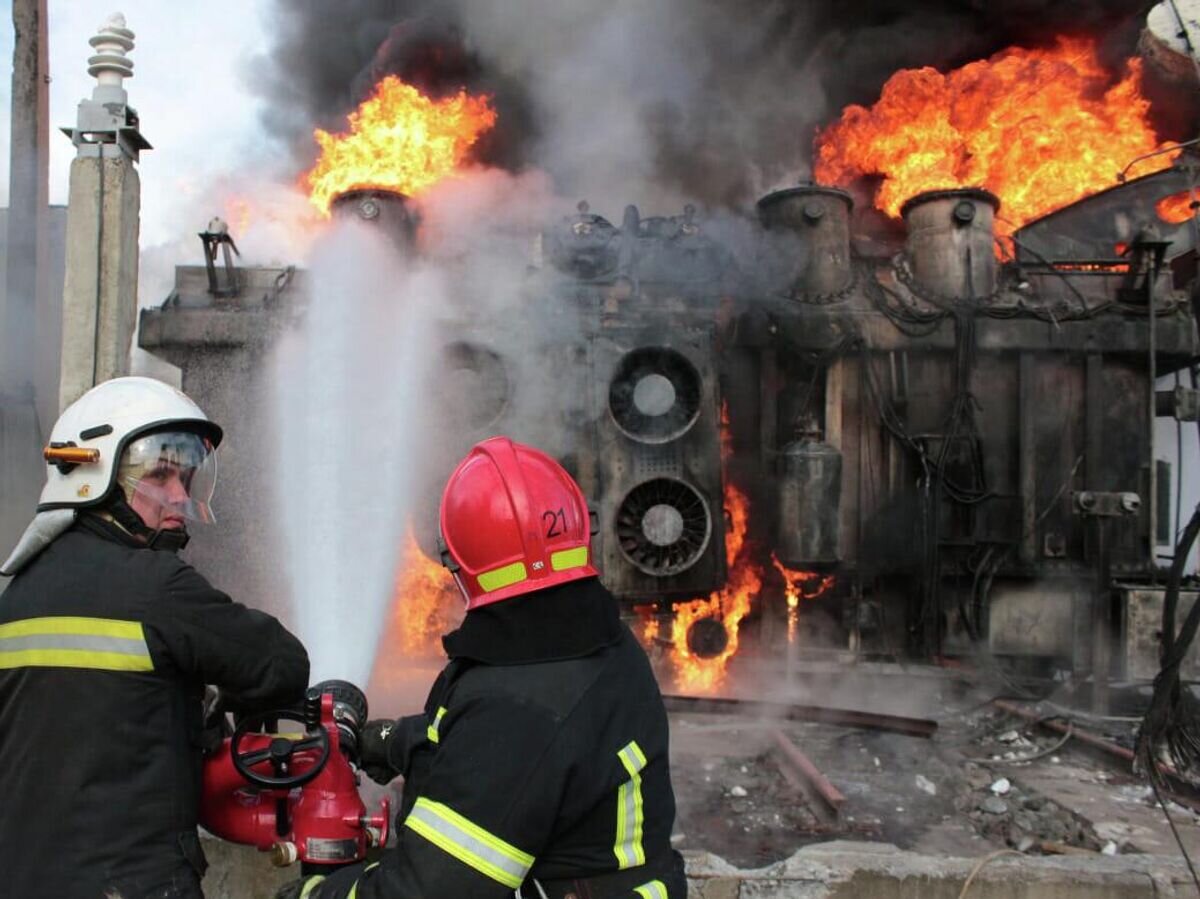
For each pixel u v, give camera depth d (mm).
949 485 7988
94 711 1899
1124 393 8383
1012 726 6758
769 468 8000
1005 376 8305
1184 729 5617
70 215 4730
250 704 2068
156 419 2111
